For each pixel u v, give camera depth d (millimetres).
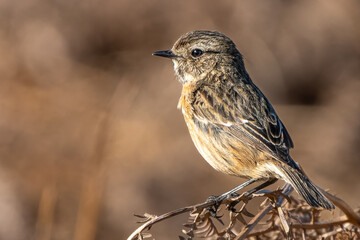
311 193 6727
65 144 13891
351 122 14859
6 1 16719
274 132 7922
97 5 16625
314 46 15922
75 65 16078
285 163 7426
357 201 13445
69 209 12297
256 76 15664
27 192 12852
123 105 14547
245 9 16188
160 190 13242
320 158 14328
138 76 15664
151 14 16547
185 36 9250
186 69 9156
